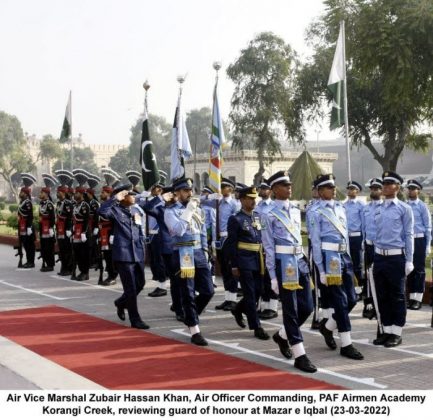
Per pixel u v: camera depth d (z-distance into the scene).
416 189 10.33
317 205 7.35
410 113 28.78
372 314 9.14
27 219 15.62
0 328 8.63
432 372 6.51
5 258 18.31
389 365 6.78
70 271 14.36
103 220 12.63
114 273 12.88
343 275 7.20
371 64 23.84
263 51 39.00
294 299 6.72
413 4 23.23
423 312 9.98
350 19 26.05
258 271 8.12
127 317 9.38
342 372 6.50
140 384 6.05
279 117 38.91
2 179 108.56
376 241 7.85
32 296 11.40
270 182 7.04
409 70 23.00
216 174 11.94
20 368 6.57
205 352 7.30
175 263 7.91
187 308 7.76
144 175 13.01
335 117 13.60
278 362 6.90
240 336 8.20
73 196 14.09
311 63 36.06
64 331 8.45
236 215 8.18
